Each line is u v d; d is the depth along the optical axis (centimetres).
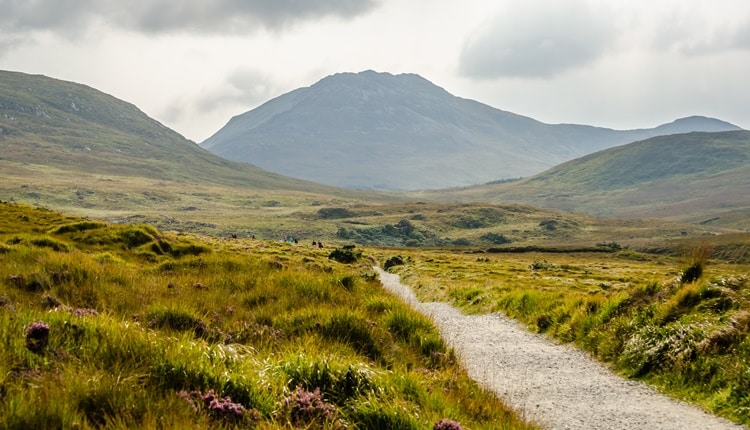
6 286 1477
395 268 8025
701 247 1608
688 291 1443
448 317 2364
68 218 7481
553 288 4884
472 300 2791
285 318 1381
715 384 1088
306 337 1129
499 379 1294
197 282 1977
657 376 1236
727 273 1516
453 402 849
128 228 4453
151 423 540
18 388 557
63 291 1495
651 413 1026
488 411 882
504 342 1777
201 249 4378
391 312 1551
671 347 1277
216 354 812
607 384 1245
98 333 801
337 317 1295
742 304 1302
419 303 3044
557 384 1252
